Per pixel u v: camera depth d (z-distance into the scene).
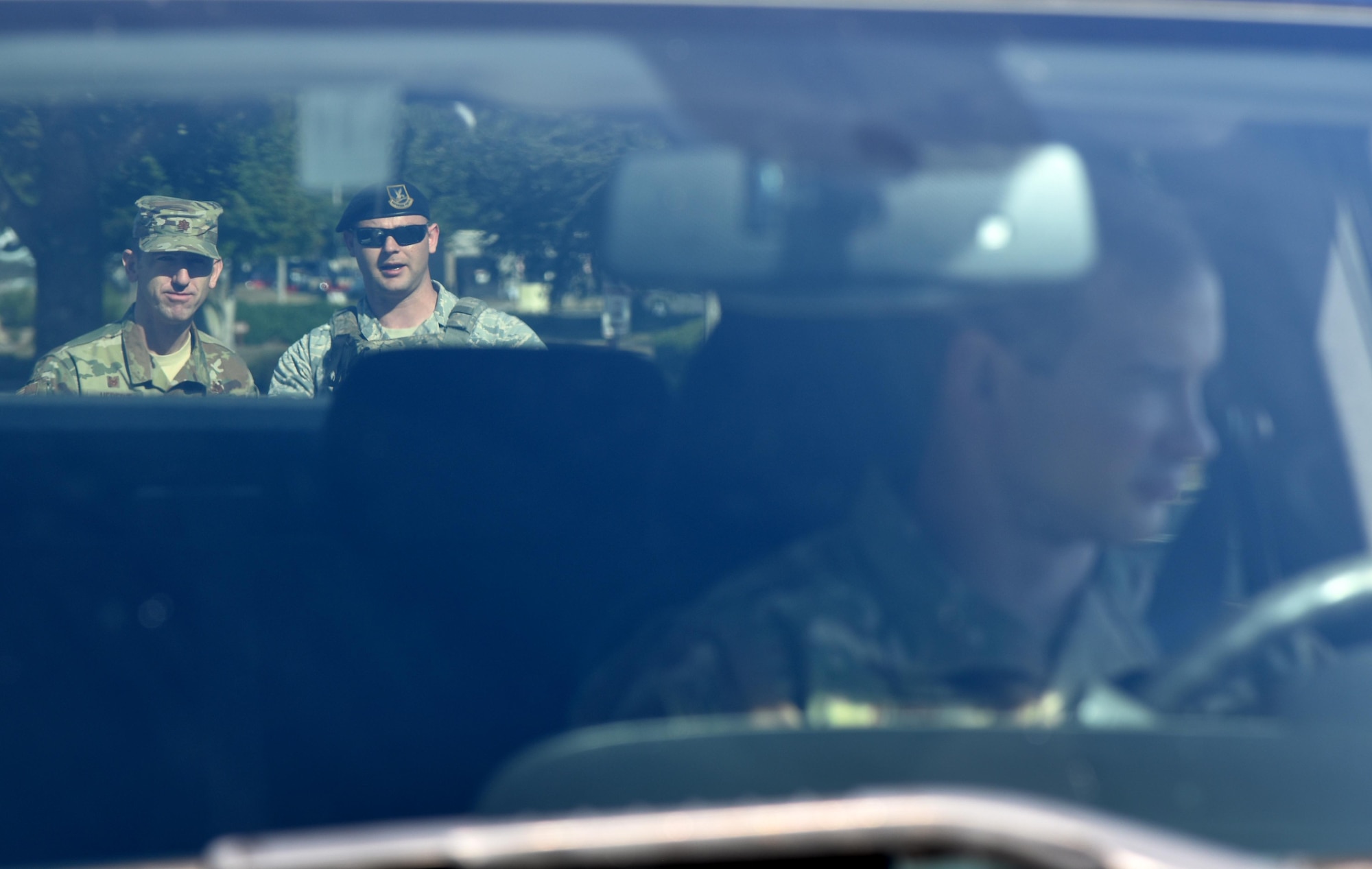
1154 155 2.43
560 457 2.87
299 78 2.39
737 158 2.28
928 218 2.29
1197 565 2.38
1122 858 1.84
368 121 2.49
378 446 3.03
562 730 2.29
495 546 2.77
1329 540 2.45
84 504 3.32
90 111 3.45
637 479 2.70
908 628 2.25
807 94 2.34
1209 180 2.48
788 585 2.29
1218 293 2.45
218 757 2.46
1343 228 2.54
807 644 2.25
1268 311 2.49
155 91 2.40
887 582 2.27
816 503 2.33
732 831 1.84
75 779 2.40
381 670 2.55
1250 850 2.14
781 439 2.36
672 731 2.22
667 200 2.27
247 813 2.22
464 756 2.30
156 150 4.18
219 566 2.97
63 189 4.45
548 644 2.52
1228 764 2.19
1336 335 2.54
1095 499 2.32
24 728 2.54
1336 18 2.55
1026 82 2.39
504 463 2.90
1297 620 2.37
